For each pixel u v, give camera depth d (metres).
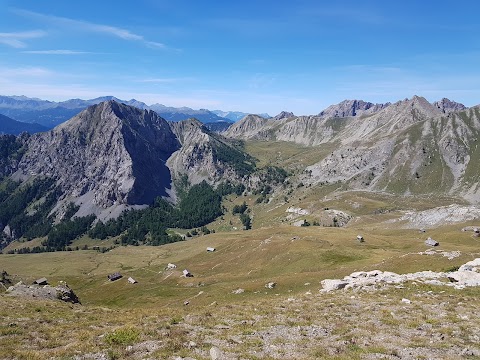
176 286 143.25
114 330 32.03
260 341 28.55
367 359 24.30
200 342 28.23
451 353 25.42
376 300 44.16
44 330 34.78
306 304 43.91
